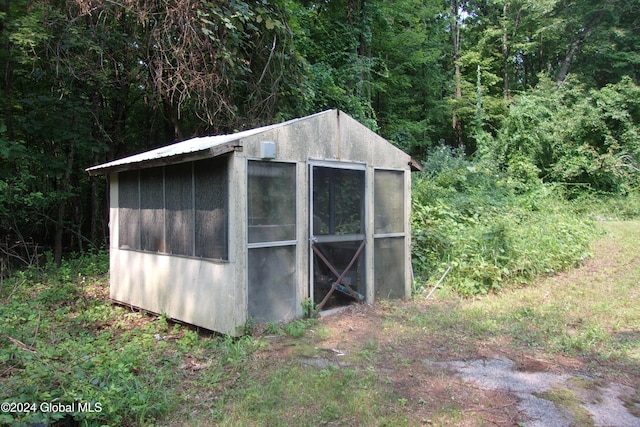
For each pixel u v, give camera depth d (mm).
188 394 3500
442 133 24125
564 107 16547
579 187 15438
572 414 3154
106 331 5289
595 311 5867
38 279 7910
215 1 7855
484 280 7203
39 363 3578
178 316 5414
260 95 9180
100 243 11195
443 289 6977
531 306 6164
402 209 6730
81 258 9688
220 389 3594
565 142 15711
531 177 14430
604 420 3076
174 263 5484
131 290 6309
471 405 3279
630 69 21469
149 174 5934
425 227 8625
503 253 7770
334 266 5754
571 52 22016
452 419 3059
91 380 3361
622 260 8789
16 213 9477
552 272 8047
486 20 25078
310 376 3725
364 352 4324
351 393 3430
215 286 4863
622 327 5262
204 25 7668
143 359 4137
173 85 8156
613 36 21422
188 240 5266
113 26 8586
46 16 7723
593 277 7777
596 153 15039
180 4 7508
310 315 5375
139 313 6059
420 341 4730
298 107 9938
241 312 4676
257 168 4875
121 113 11180
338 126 5766
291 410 3197
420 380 3723
